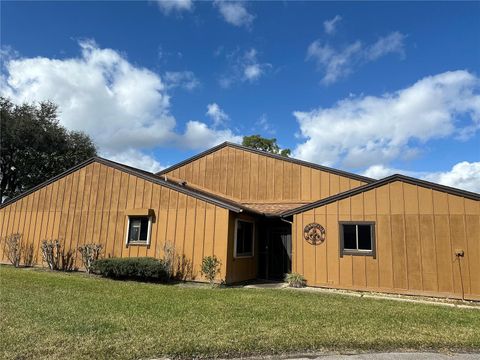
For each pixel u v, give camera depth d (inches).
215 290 441.4
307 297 401.1
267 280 594.9
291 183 707.4
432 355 205.3
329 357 198.8
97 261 530.0
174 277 528.7
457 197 449.4
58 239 627.2
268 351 205.3
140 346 204.7
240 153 760.3
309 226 520.1
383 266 469.1
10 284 423.8
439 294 438.0
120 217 589.0
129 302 333.7
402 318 297.7
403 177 477.1
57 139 1350.9
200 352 200.1
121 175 605.3
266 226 644.1
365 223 487.2
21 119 1255.5
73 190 637.9
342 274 489.1
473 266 430.3
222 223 516.1
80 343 206.5
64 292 379.6
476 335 245.4
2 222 689.6
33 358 182.7
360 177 660.7
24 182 1273.4
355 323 273.3
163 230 553.6
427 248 453.1
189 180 790.5
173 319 270.8
